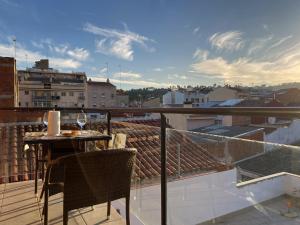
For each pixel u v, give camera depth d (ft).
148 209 9.15
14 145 14.24
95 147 9.71
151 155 9.61
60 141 8.03
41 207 8.57
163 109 6.89
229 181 7.23
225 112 4.65
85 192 5.80
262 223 5.98
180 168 8.28
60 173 6.59
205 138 8.18
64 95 119.96
